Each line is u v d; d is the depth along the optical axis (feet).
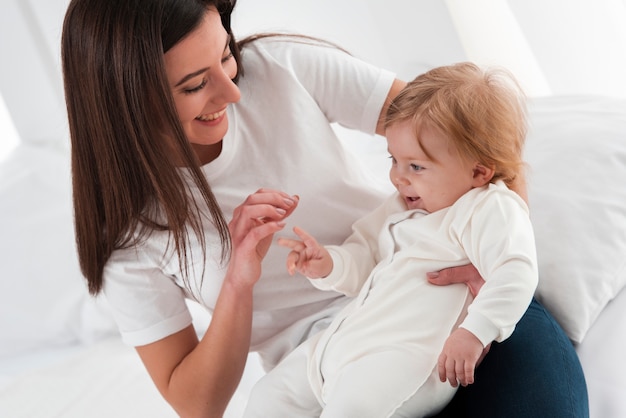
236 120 3.79
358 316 3.41
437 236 3.43
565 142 4.41
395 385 3.15
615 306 4.02
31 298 5.66
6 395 5.33
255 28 6.02
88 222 3.57
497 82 3.54
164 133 3.33
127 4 3.06
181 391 3.67
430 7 5.94
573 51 5.90
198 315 5.75
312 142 3.86
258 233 3.31
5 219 5.77
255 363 5.33
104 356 5.58
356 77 3.96
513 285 3.04
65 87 3.29
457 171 3.40
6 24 5.94
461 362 3.00
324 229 3.93
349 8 5.94
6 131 6.29
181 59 3.12
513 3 5.90
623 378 3.62
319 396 3.40
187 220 3.65
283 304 3.94
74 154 3.43
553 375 3.30
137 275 3.68
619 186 4.16
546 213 4.11
